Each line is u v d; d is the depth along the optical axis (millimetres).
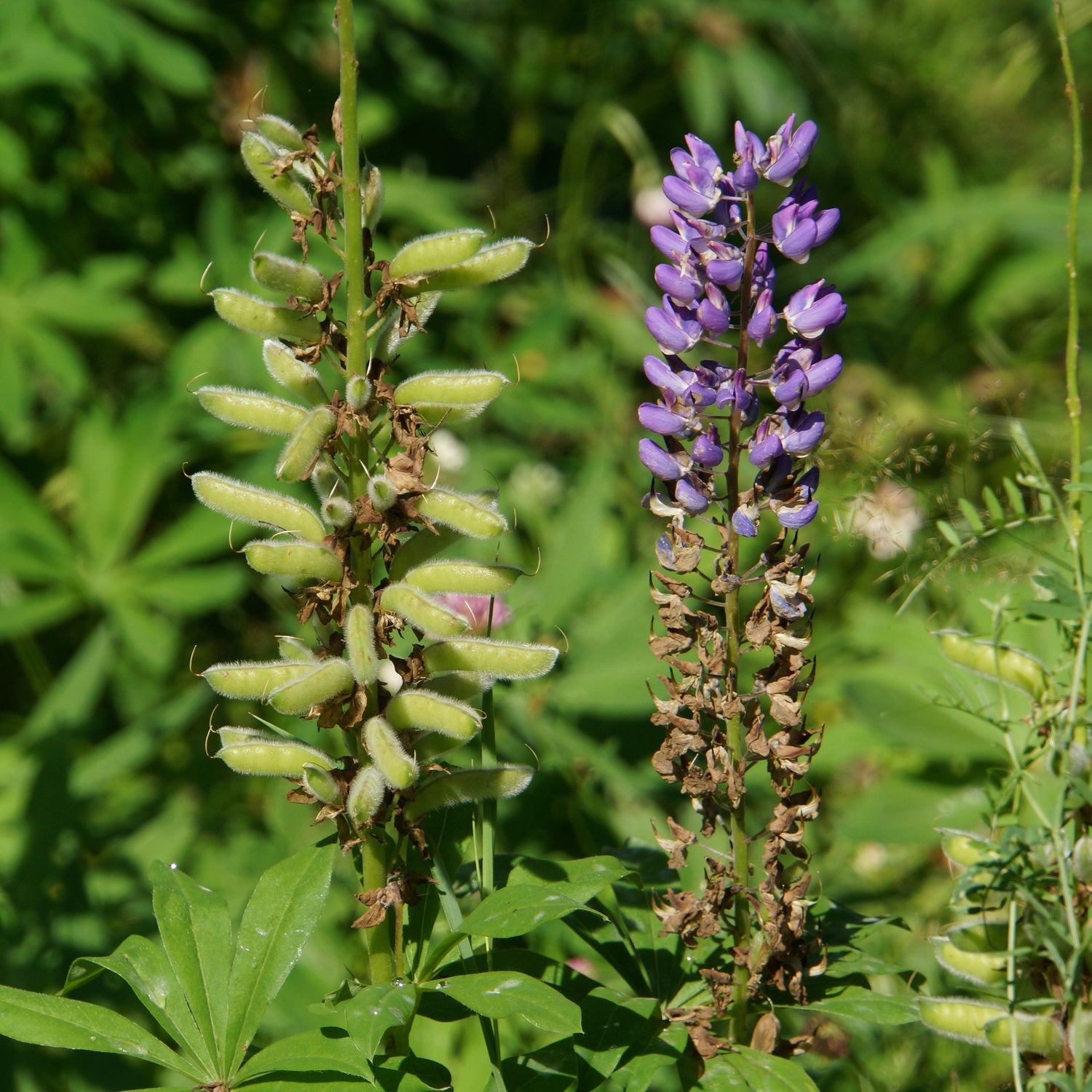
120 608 2613
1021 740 1943
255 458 2801
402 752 1765
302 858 1811
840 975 1832
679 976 1848
